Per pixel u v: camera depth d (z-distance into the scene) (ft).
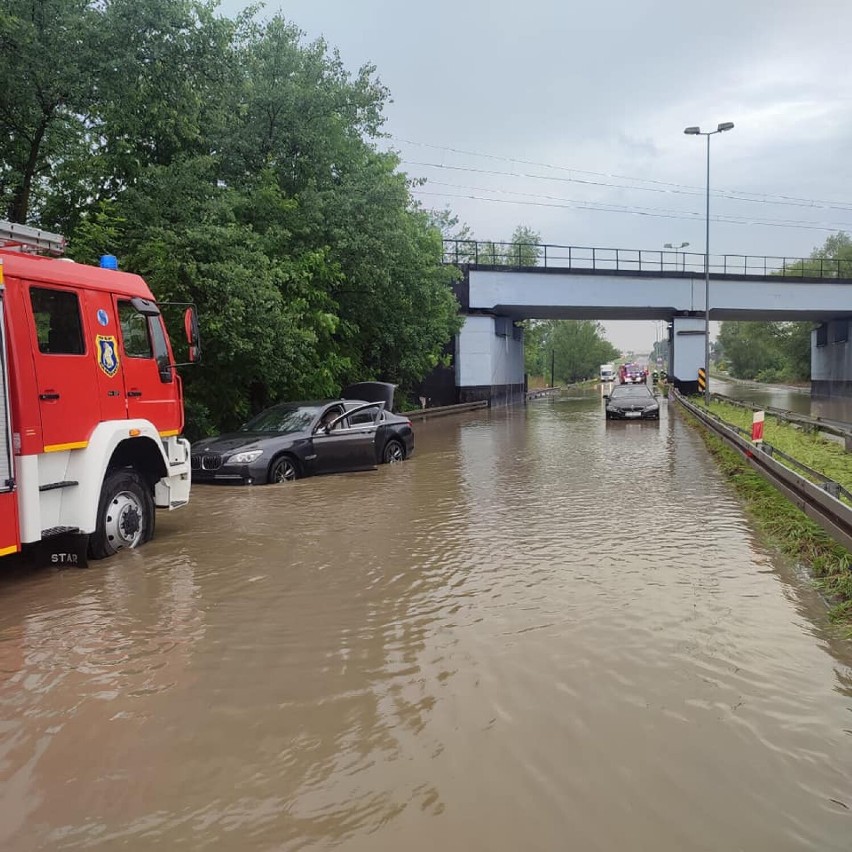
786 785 10.37
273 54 66.33
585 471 45.19
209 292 49.01
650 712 12.71
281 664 15.11
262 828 9.55
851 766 10.88
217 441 41.47
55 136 46.42
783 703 13.02
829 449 50.29
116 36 44.86
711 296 143.95
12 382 19.52
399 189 75.10
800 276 147.23
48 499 21.03
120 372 24.13
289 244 65.46
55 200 50.62
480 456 54.39
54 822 9.71
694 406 98.12
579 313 151.43
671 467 46.80
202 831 9.50
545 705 13.05
